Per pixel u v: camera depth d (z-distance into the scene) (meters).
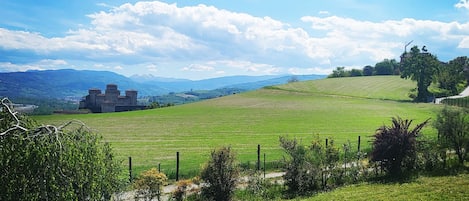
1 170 11.88
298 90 142.62
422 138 30.12
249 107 107.19
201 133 65.62
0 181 11.81
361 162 31.20
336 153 28.11
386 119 77.75
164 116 93.19
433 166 28.59
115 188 15.91
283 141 27.25
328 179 27.66
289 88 148.62
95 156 13.91
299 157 26.19
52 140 12.62
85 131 14.41
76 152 12.97
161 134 65.12
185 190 23.89
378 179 27.48
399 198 21.22
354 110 94.38
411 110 91.56
